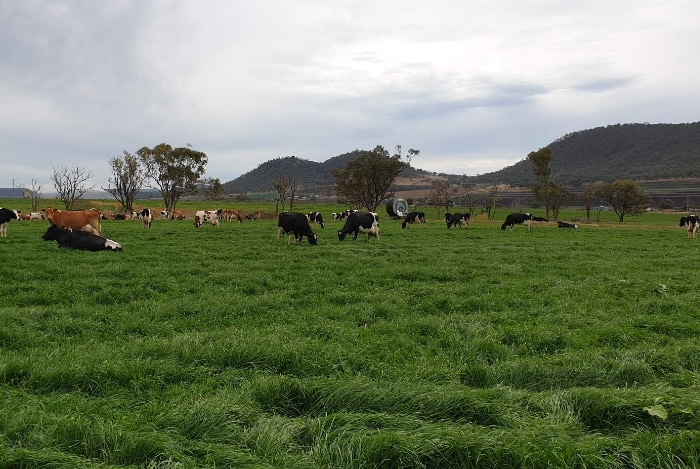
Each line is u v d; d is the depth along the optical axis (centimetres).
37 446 423
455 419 504
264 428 459
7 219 2598
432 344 805
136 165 6372
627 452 425
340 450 425
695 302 1132
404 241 2828
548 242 2928
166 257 1812
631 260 1962
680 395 523
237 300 1073
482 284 1354
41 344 749
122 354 674
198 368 633
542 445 430
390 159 7212
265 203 11894
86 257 1747
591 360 685
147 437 427
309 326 875
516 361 682
